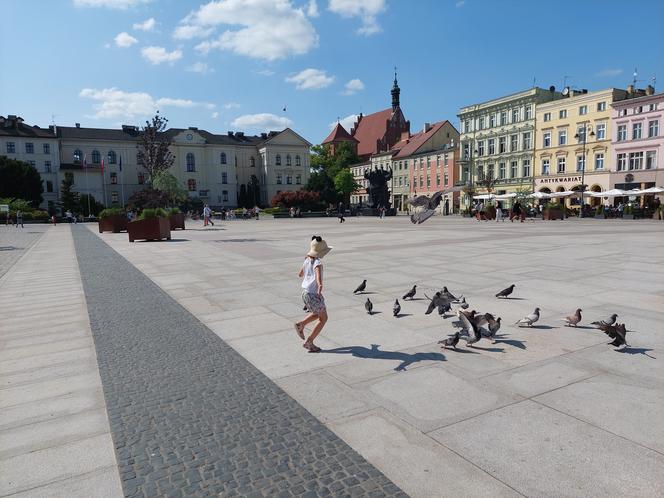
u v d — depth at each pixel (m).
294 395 4.68
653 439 3.67
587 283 10.05
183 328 7.18
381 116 118.75
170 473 3.40
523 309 7.87
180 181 97.88
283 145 103.88
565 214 50.28
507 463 3.41
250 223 48.56
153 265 14.61
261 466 3.45
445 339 5.96
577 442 3.65
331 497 3.07
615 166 56.53
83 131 94.50
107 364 5.68
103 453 3.71
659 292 9.04
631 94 56.62
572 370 5.09
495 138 73.06
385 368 5.32
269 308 8.41
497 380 4.88
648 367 5.13
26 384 5.15
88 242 25.27
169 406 4.49
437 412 4.22
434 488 3.15
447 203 82.38
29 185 80.00
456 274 11.57
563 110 62.41
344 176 95.69
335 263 14.02
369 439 3.80
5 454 3.73
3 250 21.67
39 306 9.06
